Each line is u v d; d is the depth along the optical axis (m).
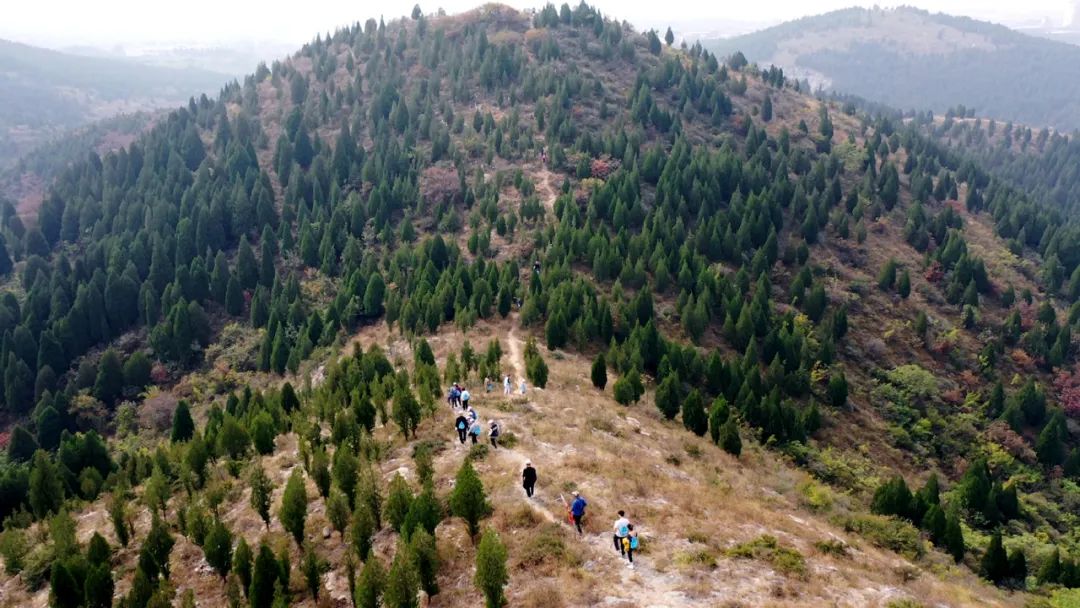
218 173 130.38
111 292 100.25
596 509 32.03
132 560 34.31
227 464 42.00
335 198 115.75
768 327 81.25
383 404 44.88
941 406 79.38
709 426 53.09
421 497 29.17
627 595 25.84
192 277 101.94
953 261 105.81
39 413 81.50
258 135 145.88
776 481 44.09
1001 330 94.62
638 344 67.25
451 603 26.36
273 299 95.56
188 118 159.12
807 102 170.38
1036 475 70.69
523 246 95.12
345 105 154.62
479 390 51.69
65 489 47.16
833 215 114.19
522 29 180.75
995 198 134.38
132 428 80.38
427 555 26.14
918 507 45.66
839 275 101.25
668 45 198.25
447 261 92.00
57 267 114.56
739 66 190.38
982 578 39.34
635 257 90.00
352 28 193.75
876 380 81.81
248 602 27.62
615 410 51.47
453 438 40.56
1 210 159.00
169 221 116.88
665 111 136.12
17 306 105.56
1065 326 92.94
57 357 93.50
